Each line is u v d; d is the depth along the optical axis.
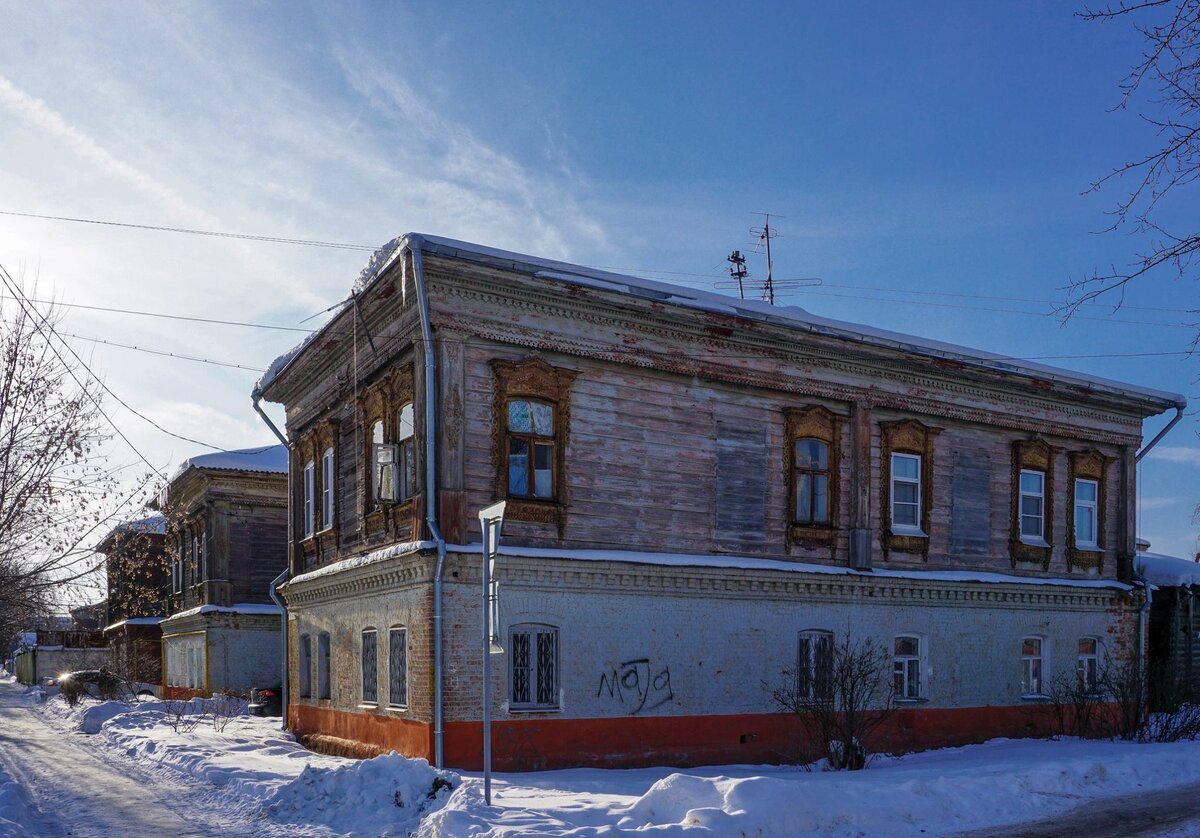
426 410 16.83
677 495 19.27
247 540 34.56
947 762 18.83
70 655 53.12
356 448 20.61
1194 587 29.17
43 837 12.23
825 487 21.47
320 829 12.20
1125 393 25.97
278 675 34.06
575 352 18.31
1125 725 22.84
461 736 16.20
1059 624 24.64
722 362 20.03
